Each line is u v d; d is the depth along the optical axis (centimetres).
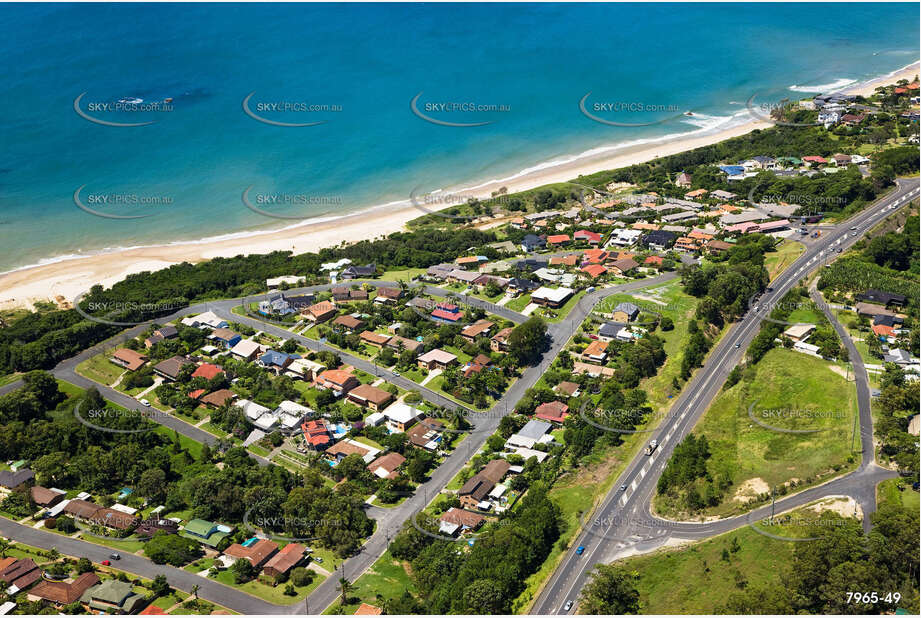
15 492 17562
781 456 16912
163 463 18375
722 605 13412
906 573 13275
